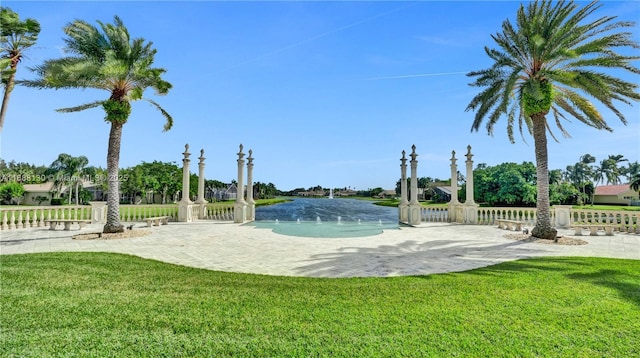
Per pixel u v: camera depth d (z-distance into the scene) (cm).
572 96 1398
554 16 1291
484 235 1439
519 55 1384
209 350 377
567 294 569
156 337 408
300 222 2067
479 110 1529
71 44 1284
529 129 1636
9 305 512
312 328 433
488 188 4009
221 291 597
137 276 704
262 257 934
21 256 906
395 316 473
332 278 702
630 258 930
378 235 1429
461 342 394
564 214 1767
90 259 872
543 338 404
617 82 1207
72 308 502
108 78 1320
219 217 2183
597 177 8144
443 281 666
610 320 456
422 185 9550
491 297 556
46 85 1316
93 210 1861
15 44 1582
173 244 1157
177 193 5784
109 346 385
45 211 1866
